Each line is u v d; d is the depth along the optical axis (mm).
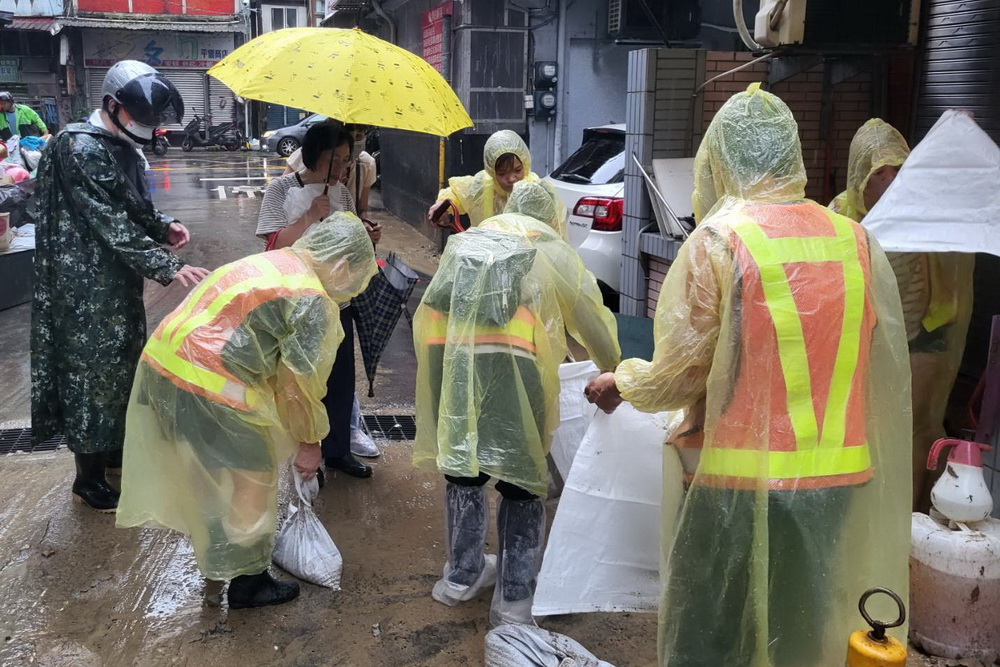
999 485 2918
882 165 3404
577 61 9734
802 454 2039
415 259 10102
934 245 2691
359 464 4258
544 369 2775
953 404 4402
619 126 7578
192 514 2846
